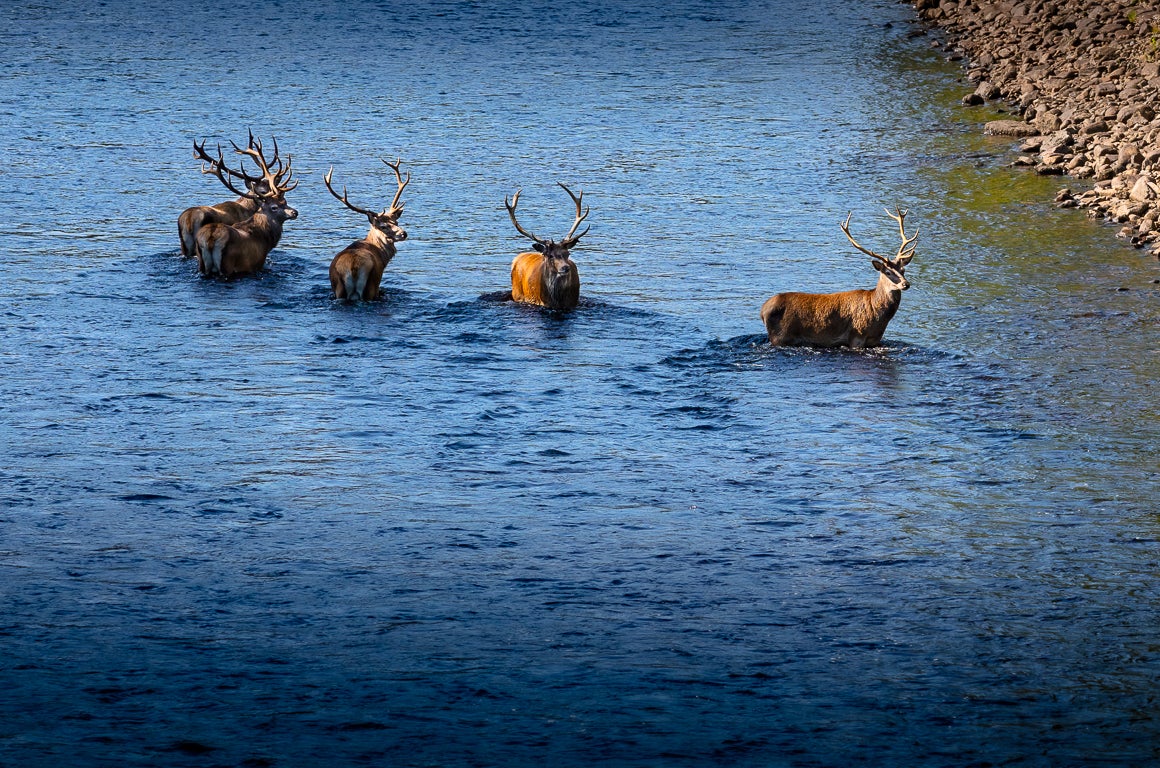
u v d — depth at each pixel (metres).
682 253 83.44
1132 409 56.69
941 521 45.94
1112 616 39.06
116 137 114.44
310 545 43.62
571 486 49.03
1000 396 58.56
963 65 141.25
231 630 37.72
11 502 46.50
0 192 95.75
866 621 38.75
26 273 76.62
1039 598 40.28
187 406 56.91
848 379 61.06
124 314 69.69
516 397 58.62
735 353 65.00
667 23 169.75
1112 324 68.31
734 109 126.06
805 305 65.62
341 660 36.06
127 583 40.59
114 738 31.86
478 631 37.91
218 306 71.31
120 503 46.75
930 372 61.94
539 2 184.00
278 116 123.25
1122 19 138.25
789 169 105.31
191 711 33.22
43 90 132.75
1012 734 32.62
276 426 54.72
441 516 46.19
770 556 43.19
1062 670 35.94
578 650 36.84
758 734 32.50
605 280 77.75
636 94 132.62
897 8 174.00
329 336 66.69
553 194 98.00
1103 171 97.31
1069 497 47.88
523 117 123.06
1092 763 31.36
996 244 84.56
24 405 56.47
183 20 172.50
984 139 112.62
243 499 47.34
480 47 156.12
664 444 53.38
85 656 35.97
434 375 61.31
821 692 34.66
